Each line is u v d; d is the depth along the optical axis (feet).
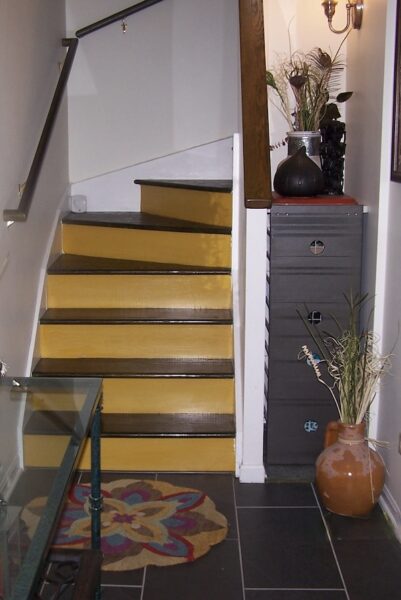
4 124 9.90
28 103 11.32
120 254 13.30
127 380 11.37
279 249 10.46
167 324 11.81
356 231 10.46
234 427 11.09
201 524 9.61
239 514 9.93
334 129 11.35
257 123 10.31
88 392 7.40
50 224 12.98
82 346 11.93
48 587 8.22
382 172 9.78
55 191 13.50
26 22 11.16
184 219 13.65
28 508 5.54
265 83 10.39
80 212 14.80
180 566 8.77
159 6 14.60
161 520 9.68
